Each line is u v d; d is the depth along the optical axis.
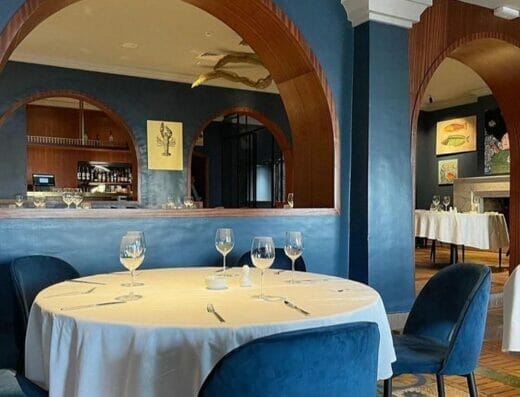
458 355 1.98
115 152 9.65
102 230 3.13
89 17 5.27
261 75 7.60
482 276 2.07
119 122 7.35
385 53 4.13
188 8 5.05
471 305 2.00
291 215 3.87
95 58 6.80
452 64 7.47
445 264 7.39
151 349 1.34
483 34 4.91
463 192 9.91
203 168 11.28
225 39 6.00
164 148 7.61
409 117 4.30
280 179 10.08
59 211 3.01
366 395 1.17
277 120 8.55
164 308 1.59
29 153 8.92
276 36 3.97
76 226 3.06
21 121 7.40
